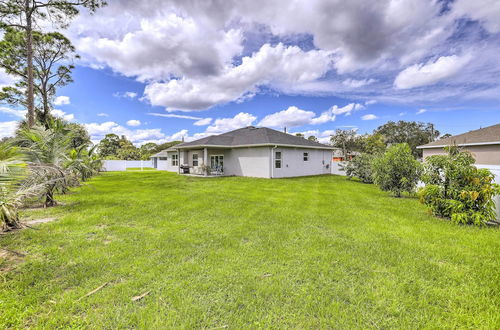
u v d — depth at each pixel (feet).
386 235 14.32
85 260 10.58
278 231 14.96
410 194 28.66
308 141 65.57
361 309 7.32
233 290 8.32
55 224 16.02
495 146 32.35
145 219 17.65
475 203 16.63
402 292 8.23
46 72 68.74
